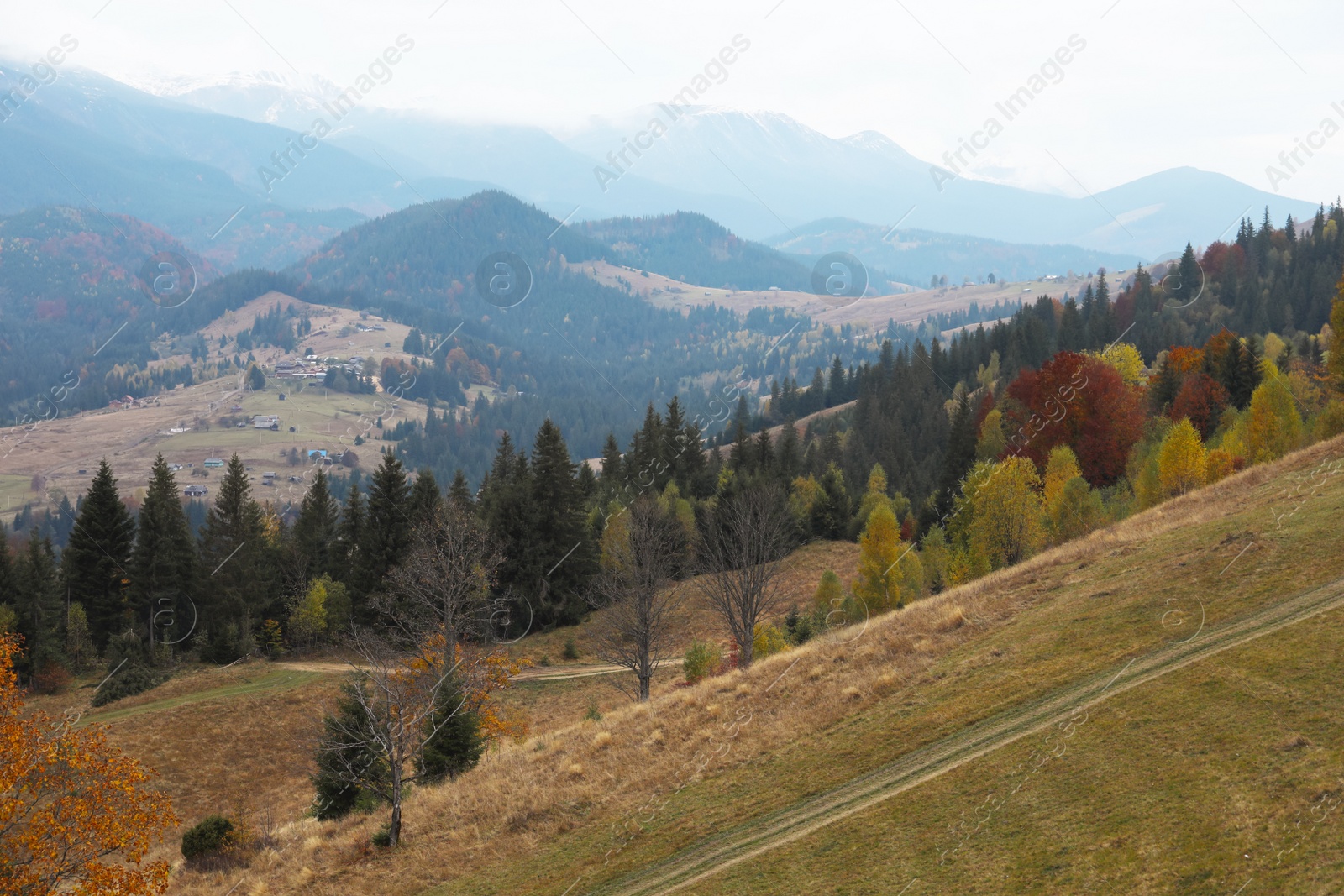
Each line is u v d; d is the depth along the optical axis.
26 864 20.22
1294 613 21.67
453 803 27.12
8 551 82.00
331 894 22.78
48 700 64.62
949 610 31.73
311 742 39.91
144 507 80.50
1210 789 16.11
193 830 29.03
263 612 79.94
